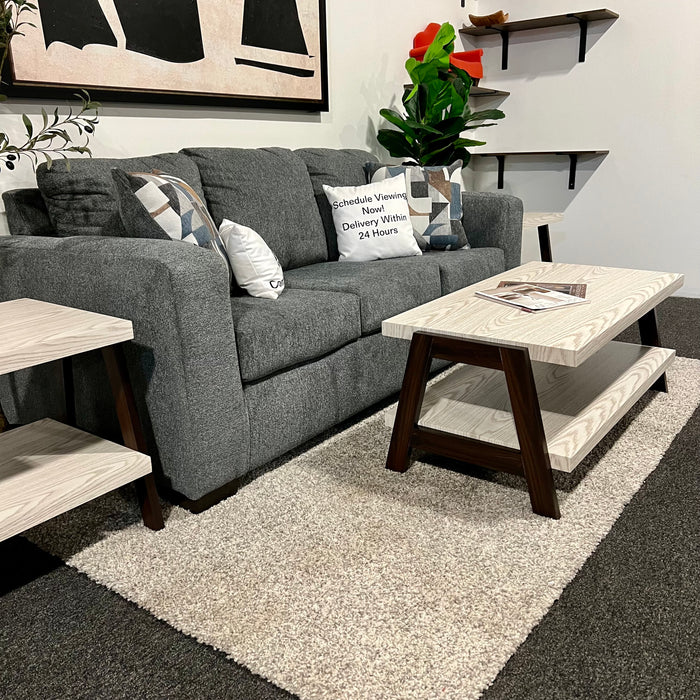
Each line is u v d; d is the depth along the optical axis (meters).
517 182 4.54
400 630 1.22
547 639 1.18
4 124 2.12
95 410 1.82
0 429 2.02
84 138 2.34
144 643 1.22
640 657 1.13
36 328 1.40
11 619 1.29
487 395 1.97
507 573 1.37
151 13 2.44
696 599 1.28
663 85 3.87
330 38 3.35
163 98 2.53
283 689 1.10
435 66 3.38
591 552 1.44
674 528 1.52
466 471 1.83
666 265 4.09
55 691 1.11
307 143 3.32
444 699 1.06
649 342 2.32
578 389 1.93
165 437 1.62
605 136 4.13
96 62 2.30
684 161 3.90
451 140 3.58
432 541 1.49
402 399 1.77
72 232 2.03
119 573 1.42
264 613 1.28
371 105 3.72
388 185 2.79
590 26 4.03
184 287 1.49
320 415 1.96
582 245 4.37
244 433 1.69
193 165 2.39
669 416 2.15
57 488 1.38
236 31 2.77
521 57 4.32
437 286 2.48
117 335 1.44
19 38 2.08
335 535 1.53
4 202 2.06
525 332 1.60
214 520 1.61
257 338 1.71
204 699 1.08
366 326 2.12
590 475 1.78
